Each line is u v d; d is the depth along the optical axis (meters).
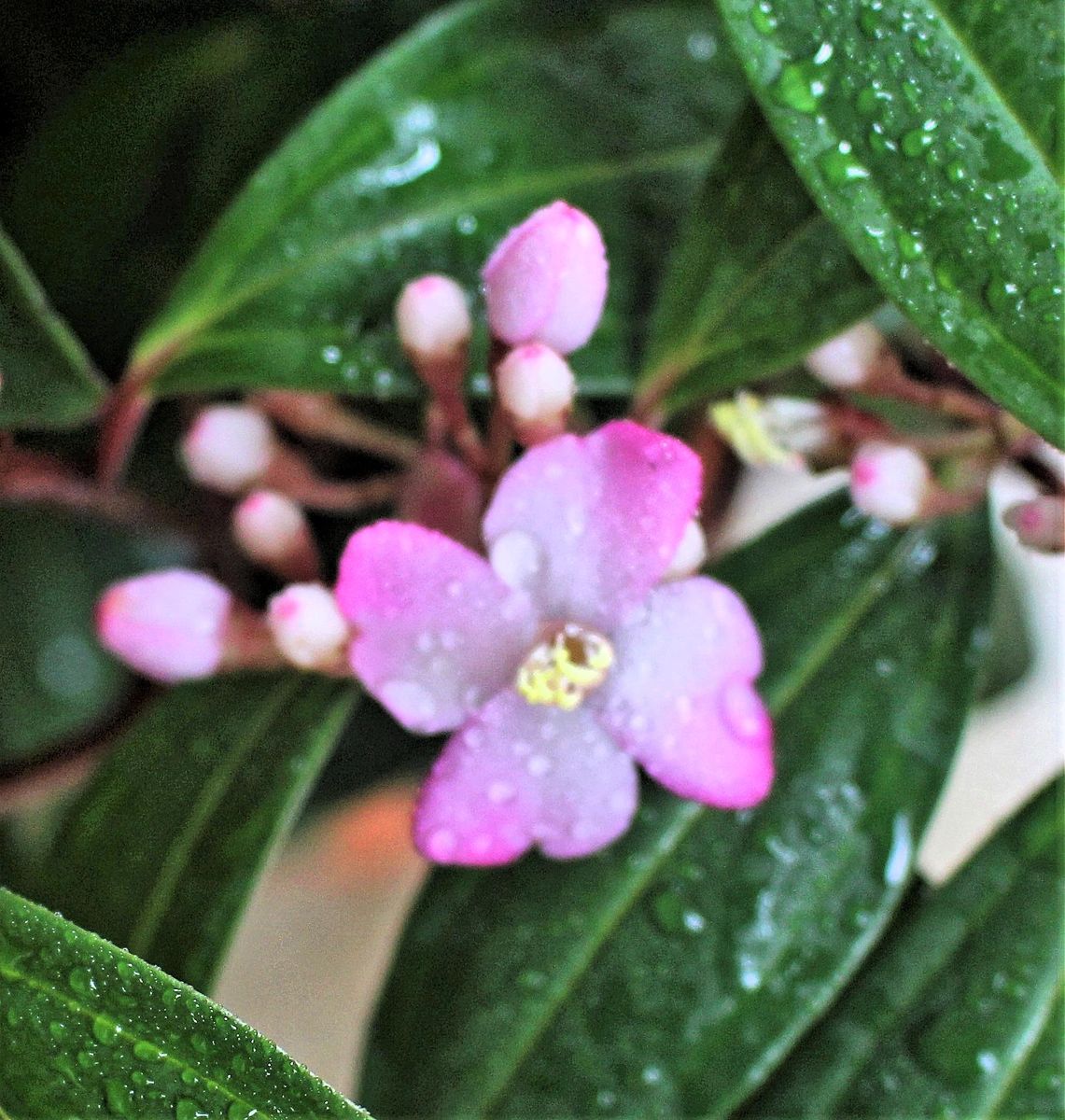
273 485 0.20
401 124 0.20
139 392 0.19
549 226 0.17
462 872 0.20
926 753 0.19
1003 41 0.17
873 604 0.20
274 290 0.19
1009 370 0.17
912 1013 0.19
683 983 0.19
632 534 0.17
